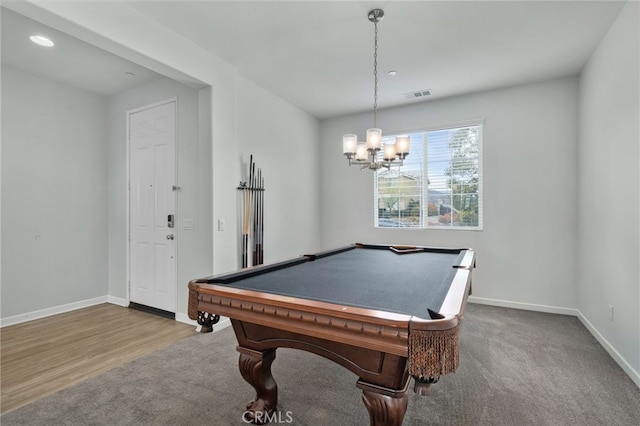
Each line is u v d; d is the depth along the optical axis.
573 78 3.44
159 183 3.49
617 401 1.85
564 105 3.48
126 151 3.81
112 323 3.20
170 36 2.56
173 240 3.36
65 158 3.62
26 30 2.52
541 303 3.60
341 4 2.24
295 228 4.40
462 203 4.07
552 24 2.47
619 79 2.32
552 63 3.13
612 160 2.44
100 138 3.96
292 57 3.02
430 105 4.20
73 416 1.71
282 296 1.31
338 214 4.89
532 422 1.67
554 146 3.54
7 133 3.17
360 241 4.72
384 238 4.53
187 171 3.25
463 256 2.51
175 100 3.35
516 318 3.34
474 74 3.39
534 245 3.63
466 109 3.97
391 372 1.19
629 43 2.16
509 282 3.76
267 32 2.60
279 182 4.08
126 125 3.81
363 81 3.58
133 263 3.75
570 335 2.87
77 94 3.73
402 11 2.31
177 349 2.59
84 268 3.78
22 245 3.27
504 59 3.05
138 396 1.91
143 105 3.63
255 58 3.05
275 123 4.00
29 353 2.51
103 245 3.97
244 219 3.43
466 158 4.05
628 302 2.17
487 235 3.87
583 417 1.71
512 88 3.73
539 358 2.42
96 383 2.06
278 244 4.06
